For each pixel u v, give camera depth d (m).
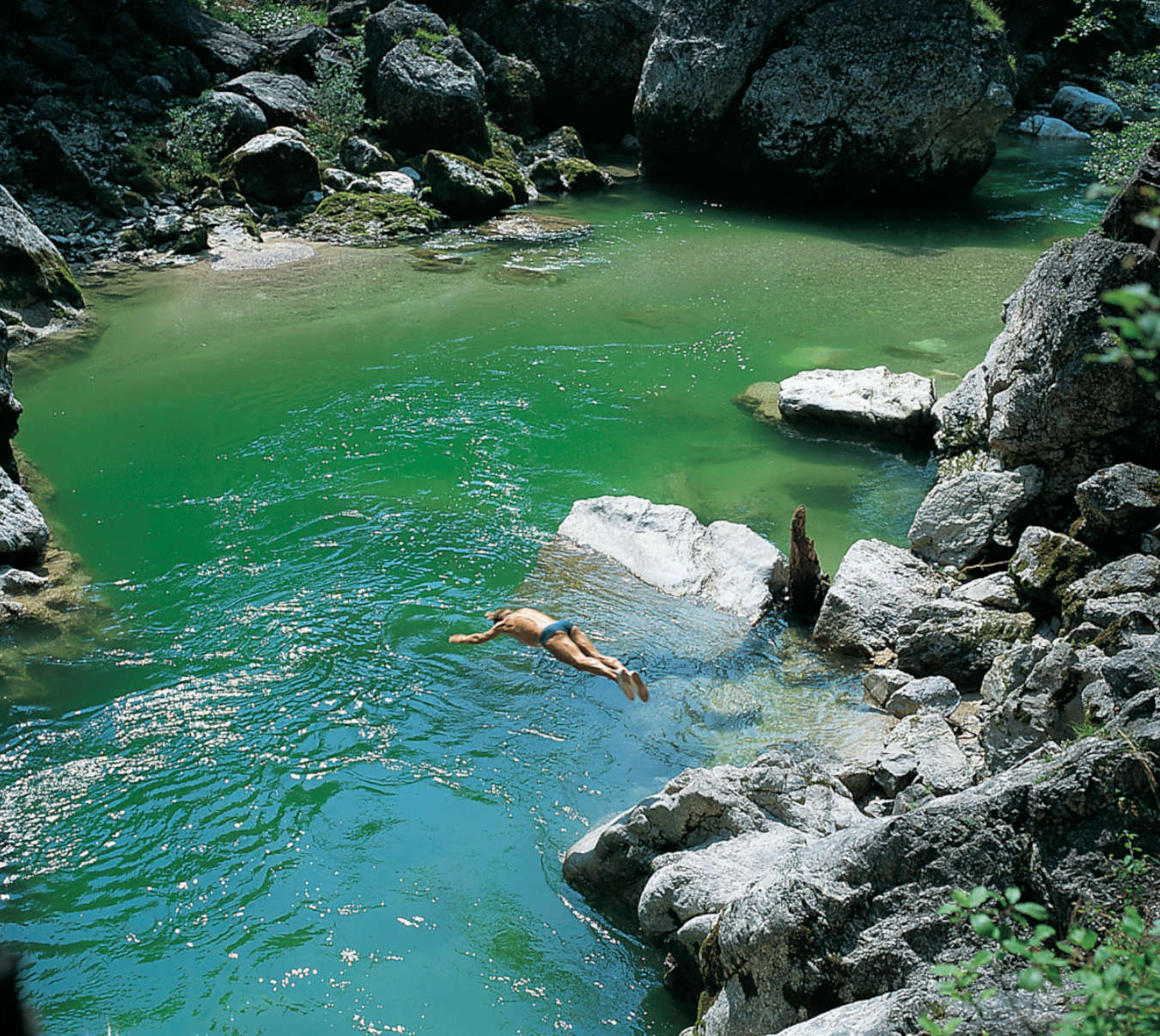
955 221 25.56
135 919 7.81
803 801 8.09
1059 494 11.72
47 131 22.12
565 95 31.05
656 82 27.58
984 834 5.80
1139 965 4.27
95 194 22.38
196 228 21.83
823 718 9.83
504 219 25.03
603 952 7.57
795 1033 5.45
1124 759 5.86
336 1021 7.03
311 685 10.26
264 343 17.98
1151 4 28.98
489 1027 6.99
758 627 11.26
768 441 15.19
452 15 30.91
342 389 16.45
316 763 9.30
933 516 12.02
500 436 15.18
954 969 4.46
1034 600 10.68
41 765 9.25
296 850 8.41
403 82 26.22
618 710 9.95
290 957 7.50
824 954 5.80
